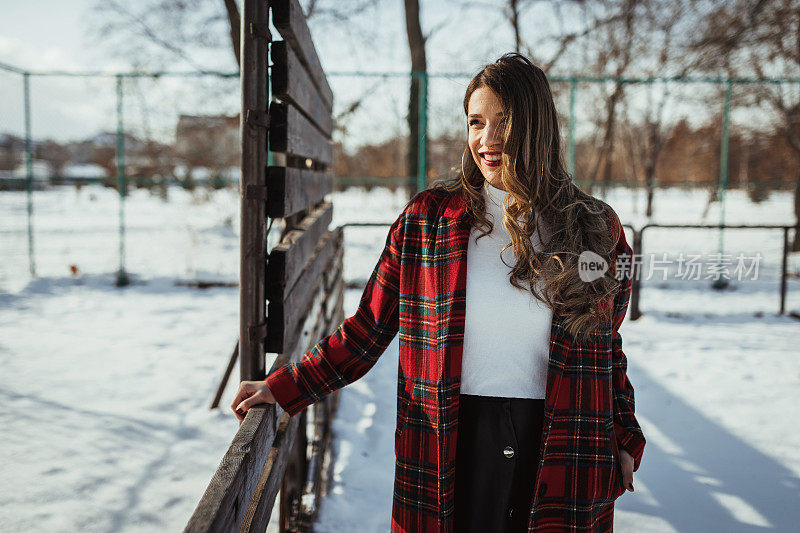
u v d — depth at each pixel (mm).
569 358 1243
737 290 8055
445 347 1244
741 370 4758
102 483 2893
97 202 24984
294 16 1932
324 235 3791
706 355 5176
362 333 1360
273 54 1835
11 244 12266
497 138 1289
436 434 1263
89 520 2584
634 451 1328
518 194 1238
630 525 2621
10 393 4062
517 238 1229
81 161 12039
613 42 13773
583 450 1238
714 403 4047
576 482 1231
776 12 11188
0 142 9117
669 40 13086
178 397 4035
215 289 8109
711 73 12188
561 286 1212
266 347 1803
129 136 10828
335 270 4434
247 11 1622
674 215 18281
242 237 1683
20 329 5824
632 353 5246
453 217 1299
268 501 1454
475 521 1254
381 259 1387
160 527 2547
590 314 1213
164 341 5461
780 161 13539
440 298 1270
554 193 1311
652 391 4281
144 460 3135
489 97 1289
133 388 4203
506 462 1243
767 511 2736
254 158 1667
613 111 13664
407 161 9320
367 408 3902
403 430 1321
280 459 1652
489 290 1255
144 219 17641
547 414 1226
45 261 10023
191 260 10359
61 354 5008
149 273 9016
